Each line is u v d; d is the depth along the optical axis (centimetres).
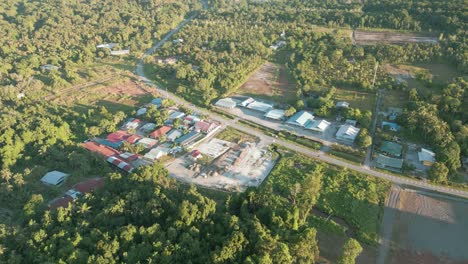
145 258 10000
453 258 11212
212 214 11625
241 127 18338
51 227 11144
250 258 9906
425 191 13775
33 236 10594
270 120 18812
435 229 12206
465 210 12950
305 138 17125
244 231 10731
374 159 15538
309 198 12794
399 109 18762
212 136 17600
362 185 14000
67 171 14900
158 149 16275
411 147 16162
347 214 12762
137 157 15812
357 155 15775
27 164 15300
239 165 15425
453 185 14012
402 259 11156
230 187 14100
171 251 10169
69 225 11319
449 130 16212
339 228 12138
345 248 10275
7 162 14938
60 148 16062
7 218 12294
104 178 14312
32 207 11962
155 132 17488
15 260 10088
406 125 17000
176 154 16200
